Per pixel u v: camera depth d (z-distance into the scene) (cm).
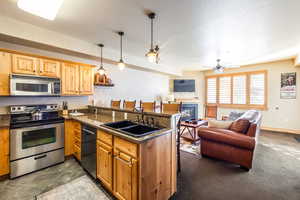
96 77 371
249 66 563
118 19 226
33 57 253
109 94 425
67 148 273
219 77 640
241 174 231
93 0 179
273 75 511
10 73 230
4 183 203
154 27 252
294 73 474
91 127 214
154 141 153
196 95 689
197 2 184
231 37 294
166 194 172
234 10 201
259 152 317
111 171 173
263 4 187
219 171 240
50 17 180
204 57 449
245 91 573
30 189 193
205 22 234
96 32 272
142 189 140
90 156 217
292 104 480
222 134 263
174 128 187
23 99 276
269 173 234
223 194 185
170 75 655
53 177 221
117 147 164
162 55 427
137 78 514
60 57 321
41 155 240
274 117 512
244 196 182
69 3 184
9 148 211
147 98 558
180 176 225
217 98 645
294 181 212
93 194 185
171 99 623
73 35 285
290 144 368
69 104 339
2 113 256
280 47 355
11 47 258
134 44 334
